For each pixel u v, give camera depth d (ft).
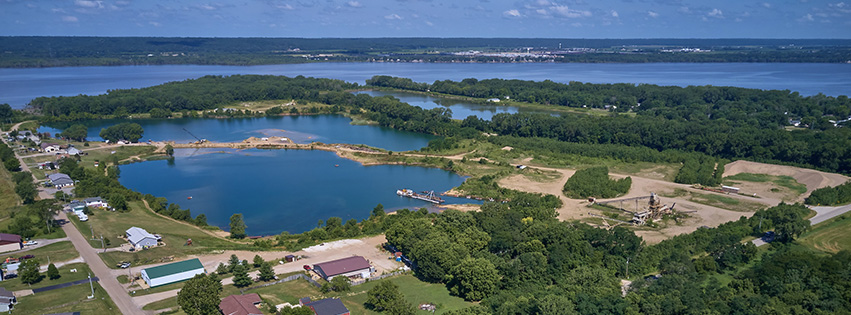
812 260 513.04
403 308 436.76
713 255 568.00
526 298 460.14
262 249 605.73
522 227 623.36
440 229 606.96
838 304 440.86
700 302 439.63
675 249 576.20
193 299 421.59
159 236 615.57
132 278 513.45
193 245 606.14
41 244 590.14
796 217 627.87
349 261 549.95
